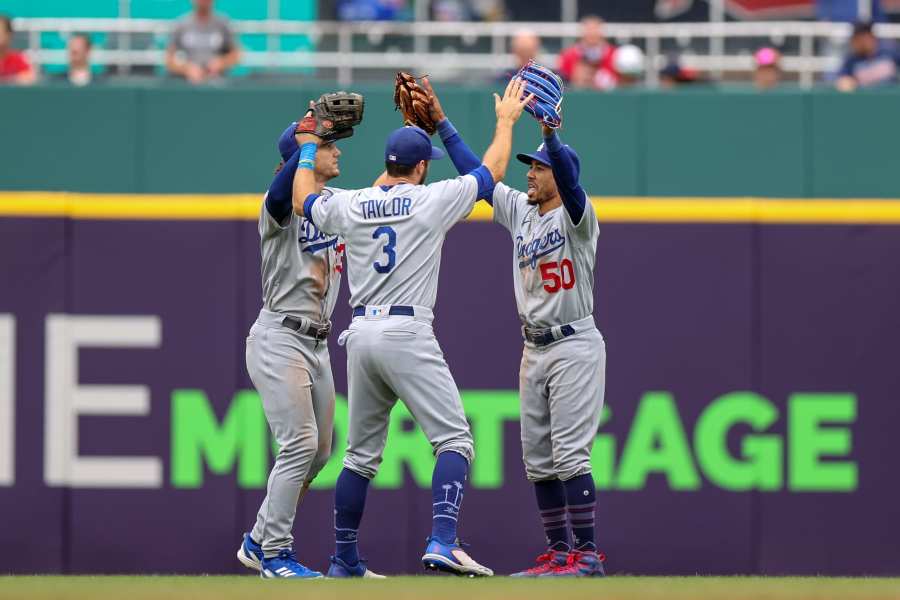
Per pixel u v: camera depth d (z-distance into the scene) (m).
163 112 34.44
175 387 33.62
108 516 33.50
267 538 25.09
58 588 20.59
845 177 34.28
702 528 33.50
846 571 33.47
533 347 26.61
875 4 43.12
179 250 33.66
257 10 43.69
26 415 33.53
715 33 40.53
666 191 34.31
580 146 34.34
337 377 33.12
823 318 33.72
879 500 33.56
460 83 37.50
